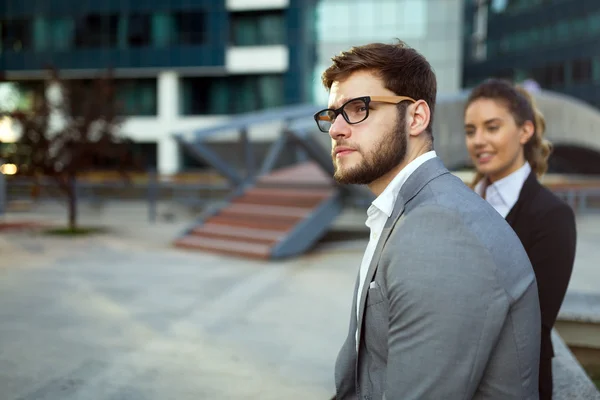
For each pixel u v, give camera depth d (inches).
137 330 162.4
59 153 402.0
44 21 1266.0
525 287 37.0
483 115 73.9
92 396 110.4
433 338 34.4
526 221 67.2
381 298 40.5
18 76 1280.8
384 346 41.6
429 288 34.8
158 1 1227.9
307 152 319.9
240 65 1218.0
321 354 141.0
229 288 227.8
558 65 1560.0
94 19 1251.8
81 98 408.5
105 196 589.3
